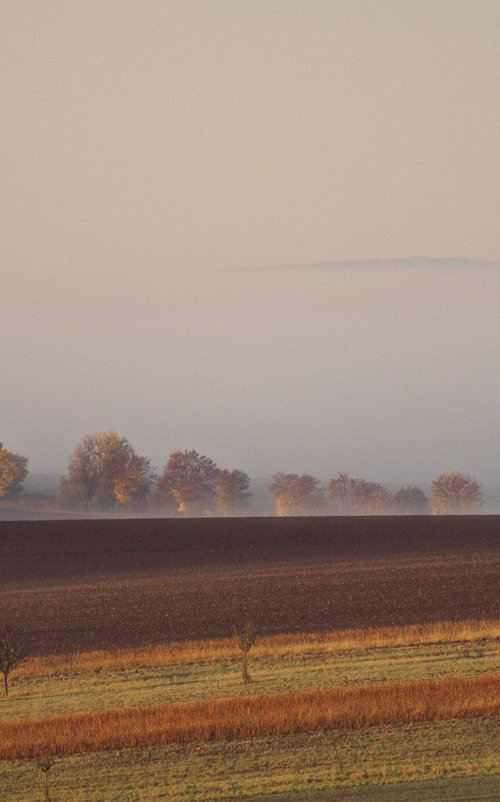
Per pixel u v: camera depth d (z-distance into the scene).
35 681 137.00
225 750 98.94
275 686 125.88
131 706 119.19
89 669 142.25
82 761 97.69
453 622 173.25
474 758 93.19
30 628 179.50
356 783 87.75
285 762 94.62
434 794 84.56
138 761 96.94
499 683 118.88
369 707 108.31
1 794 89.31
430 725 104.12
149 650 154.00
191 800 85.75
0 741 102.38
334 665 136.75
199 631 173.00
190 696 122.94
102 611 194.12
